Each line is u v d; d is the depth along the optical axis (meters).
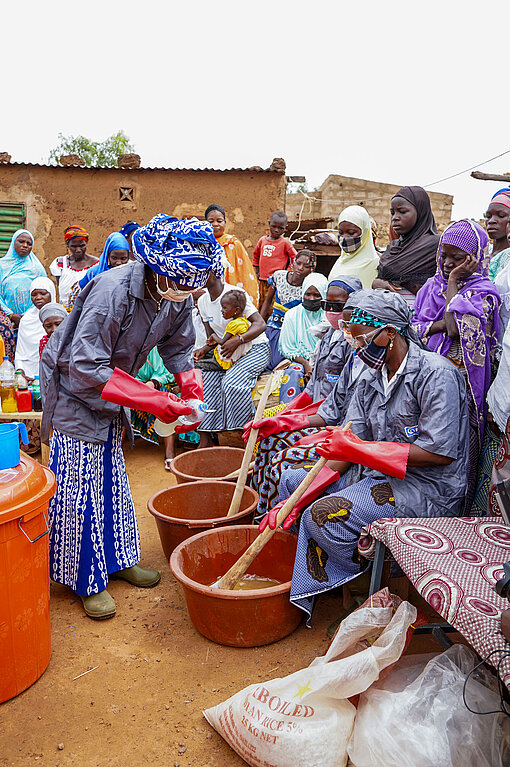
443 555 2.13
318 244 10.38
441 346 3.16
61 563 3.01
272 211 9.14
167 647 2.75
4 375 4.66
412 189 3.89
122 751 2.15
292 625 2.80
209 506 3.73
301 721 1.96
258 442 3.50
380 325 2.56
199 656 2.68
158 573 3.34
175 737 2.22
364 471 2.90
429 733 1.82
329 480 2.96
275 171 9.03
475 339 2.76
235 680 2.52
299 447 3.33
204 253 2.52
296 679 2.04
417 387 2.63
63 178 9.13
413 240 3.91
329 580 2.67
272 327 5.90
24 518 2.27
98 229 9.25
